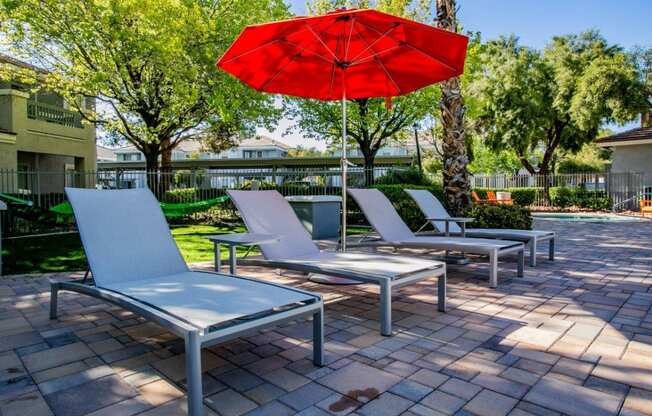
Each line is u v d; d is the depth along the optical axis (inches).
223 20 499.5
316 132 775.7
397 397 80.4
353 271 121.5
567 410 75.3
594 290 166.4
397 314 135.6
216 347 107.0
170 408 77.1
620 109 742.5
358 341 111.1
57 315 133.5
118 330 120.3
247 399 79.8
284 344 109.4
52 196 464.8
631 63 769.6
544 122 885.8
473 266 220.7
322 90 217.2
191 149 1946.4
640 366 94.3
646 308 140.9
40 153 633.6
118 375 91.0
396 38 171.2
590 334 115.8
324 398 80.2
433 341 110.9
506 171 1505.9
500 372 91.6
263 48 173.6
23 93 540.1
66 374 91.5
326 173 542.3
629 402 78.2
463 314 135.3
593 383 86.0
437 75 193.8
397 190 423.5
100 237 119.3
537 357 99.7
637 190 714.8
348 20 154.4
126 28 415.8
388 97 221.6
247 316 80.4
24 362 97.8
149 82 499.8
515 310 139.4
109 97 497.4
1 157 511.5
